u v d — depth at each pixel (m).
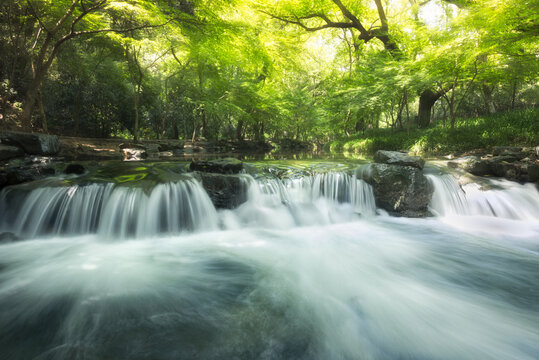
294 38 19.98
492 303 3.20
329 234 5.57
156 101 25.05
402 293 3.39
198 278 3.57
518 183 7.27
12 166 5.70
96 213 4.99
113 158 10.30
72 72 16.92
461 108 23.67
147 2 8.54
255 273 3.78
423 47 12.44
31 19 11.32
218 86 21.08
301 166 8.01
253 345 2.38
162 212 5.27
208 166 6.68
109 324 2.56
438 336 2.61
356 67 18.48
